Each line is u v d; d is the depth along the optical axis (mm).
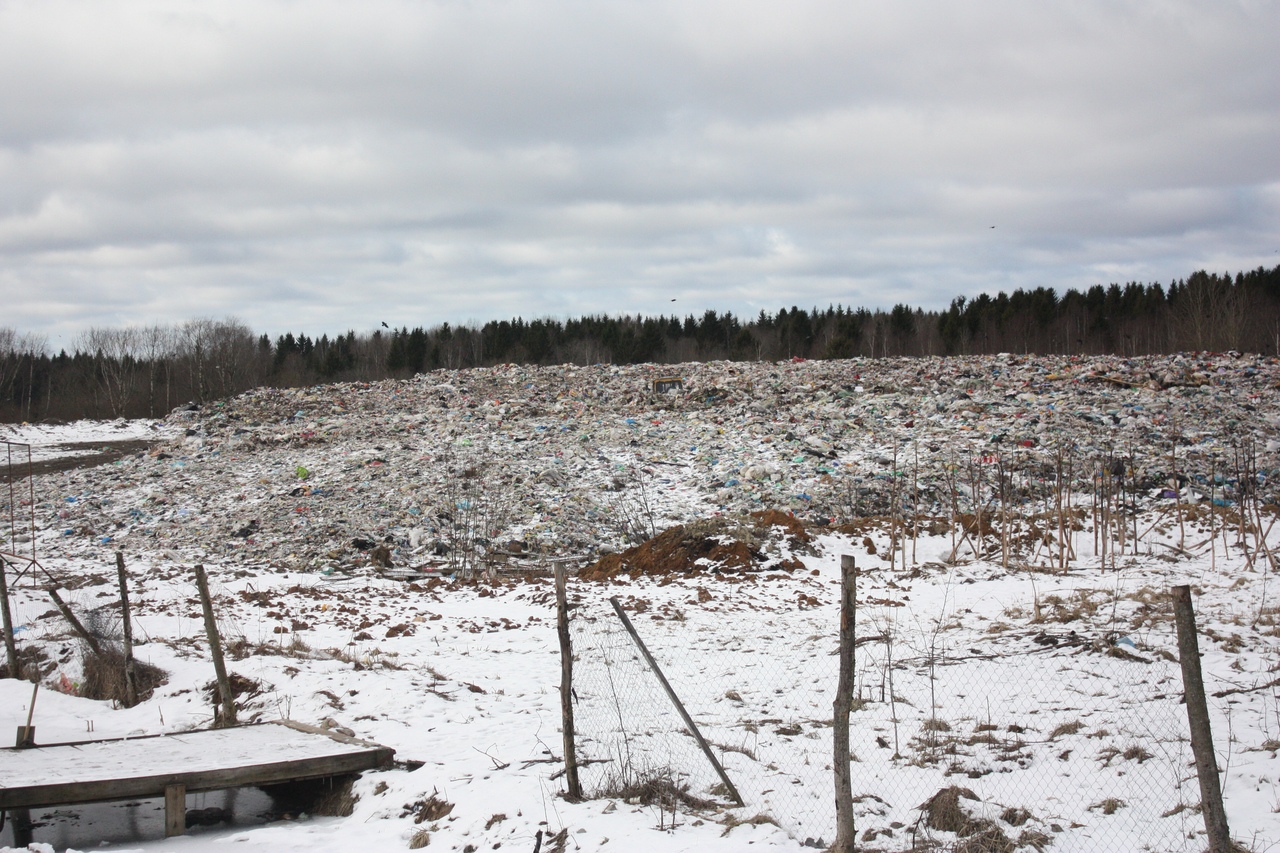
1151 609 13953
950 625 14680
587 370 51500
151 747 9227
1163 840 6434
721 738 9391
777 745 9117
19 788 7387
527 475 29891
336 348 92188
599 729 9859
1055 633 12758
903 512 24516
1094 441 29016
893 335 80562
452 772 8469
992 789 7625
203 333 69188
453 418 40594
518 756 8953
